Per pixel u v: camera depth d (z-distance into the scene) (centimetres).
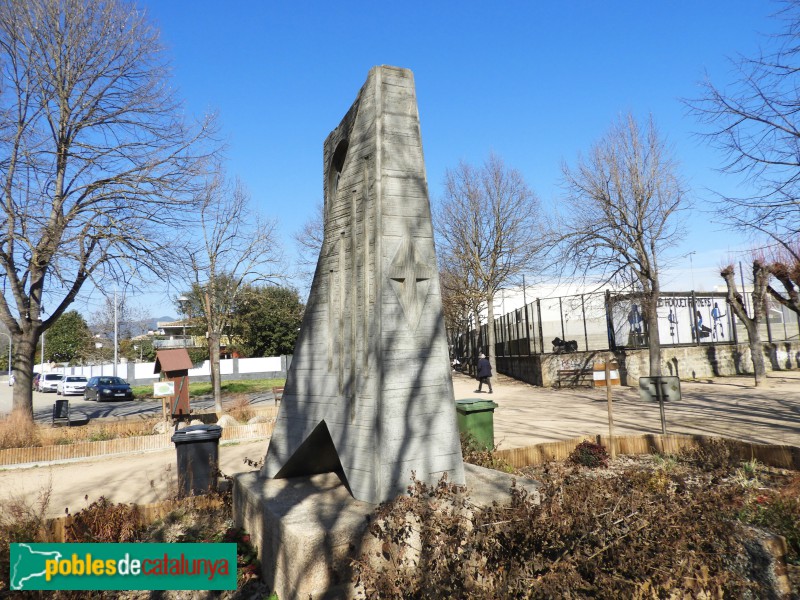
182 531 577
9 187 1412
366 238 520
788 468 738
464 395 2044
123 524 552
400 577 350
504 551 354
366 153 539
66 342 5838
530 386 2341
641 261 2091
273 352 4444
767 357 2514
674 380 972
